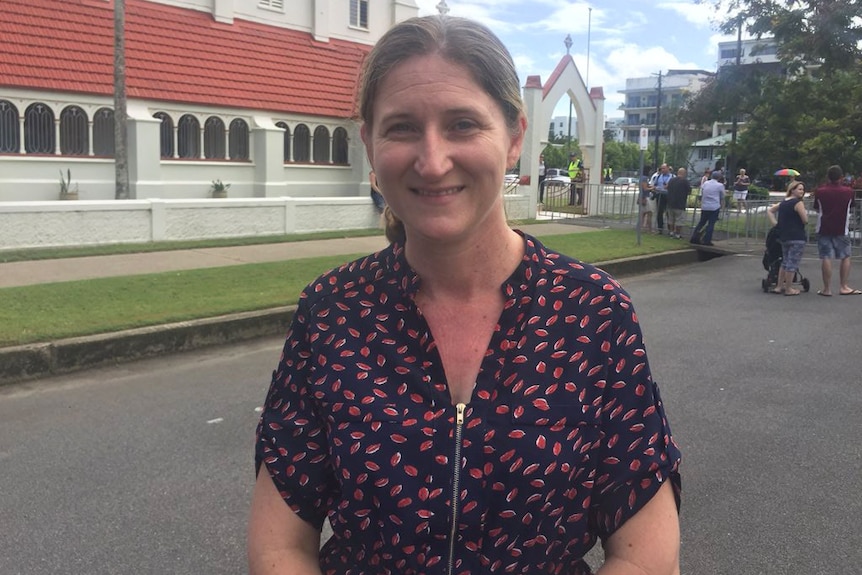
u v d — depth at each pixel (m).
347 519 1.57
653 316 10.09
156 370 6.97
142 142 17.50
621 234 18.73
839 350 8.06
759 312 10.42
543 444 1.48
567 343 1.55
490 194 1.54
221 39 20.83
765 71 22.80
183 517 3.99
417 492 1.50
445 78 1.48
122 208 13.89
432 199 1.52
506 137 1.58
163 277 10.38
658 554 1.53
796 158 21.77
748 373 7.08
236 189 20.02
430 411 1.53
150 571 3.49
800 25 21.09
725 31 22.73
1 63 16.03
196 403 5.96
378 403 1.54
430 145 1.48
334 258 12.87
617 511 1.56
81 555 3.61
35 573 3.46
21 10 17.28
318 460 1.65
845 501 4.27
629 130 112.69
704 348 8.13
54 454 4.84
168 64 19.00
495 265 1.61
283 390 1.70
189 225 14.91
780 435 5.34
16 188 16.12
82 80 16.94
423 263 1.61
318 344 1.63
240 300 8.89
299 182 21.52
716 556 3.67
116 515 4.00
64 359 6.80
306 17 23.30
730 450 5.04
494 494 1.49
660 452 1.56
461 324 1.61
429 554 1.51
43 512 4.03
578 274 1.62
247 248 14.03
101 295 8.98
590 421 1.52
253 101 20.12
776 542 3.81
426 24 1.51
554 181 30.19
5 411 5.73
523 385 1.52
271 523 1.67
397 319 1.61
